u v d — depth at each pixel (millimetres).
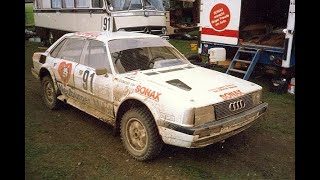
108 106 4484
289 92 7141
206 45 8797
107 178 3697
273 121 5441
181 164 3994
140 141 4000
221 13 8117
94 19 10594
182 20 17312
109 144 4562
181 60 5164
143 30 10508
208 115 3637
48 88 5961
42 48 13797
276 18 9367
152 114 3727
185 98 3654
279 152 4312
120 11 9961
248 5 8602
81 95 5031
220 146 4496
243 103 4039
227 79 4473
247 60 7758
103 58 4668
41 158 4148
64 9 12219
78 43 5312
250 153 4297
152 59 4836
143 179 3670
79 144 4562
